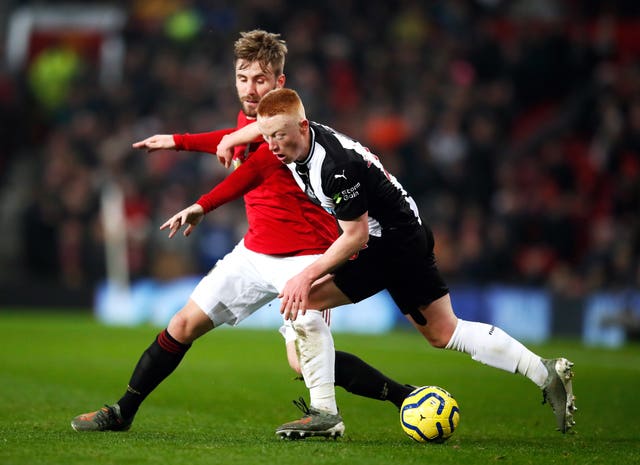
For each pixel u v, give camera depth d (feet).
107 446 57.93
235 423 76.89
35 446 57.41
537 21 256.32
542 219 199.21
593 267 189.37
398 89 229.45
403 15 242.17
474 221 199.00
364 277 65.87
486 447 63.26
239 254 68.95
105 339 159.22
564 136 229.45
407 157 209.26
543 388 66.54
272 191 67.05
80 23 269.23
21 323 186.39
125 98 229.66
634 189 199.00
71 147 220.64
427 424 64.08
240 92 68.39
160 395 95.09
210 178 212.02
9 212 240.94
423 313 67.82
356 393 69.51
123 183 209.77
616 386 109.70
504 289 188.85
